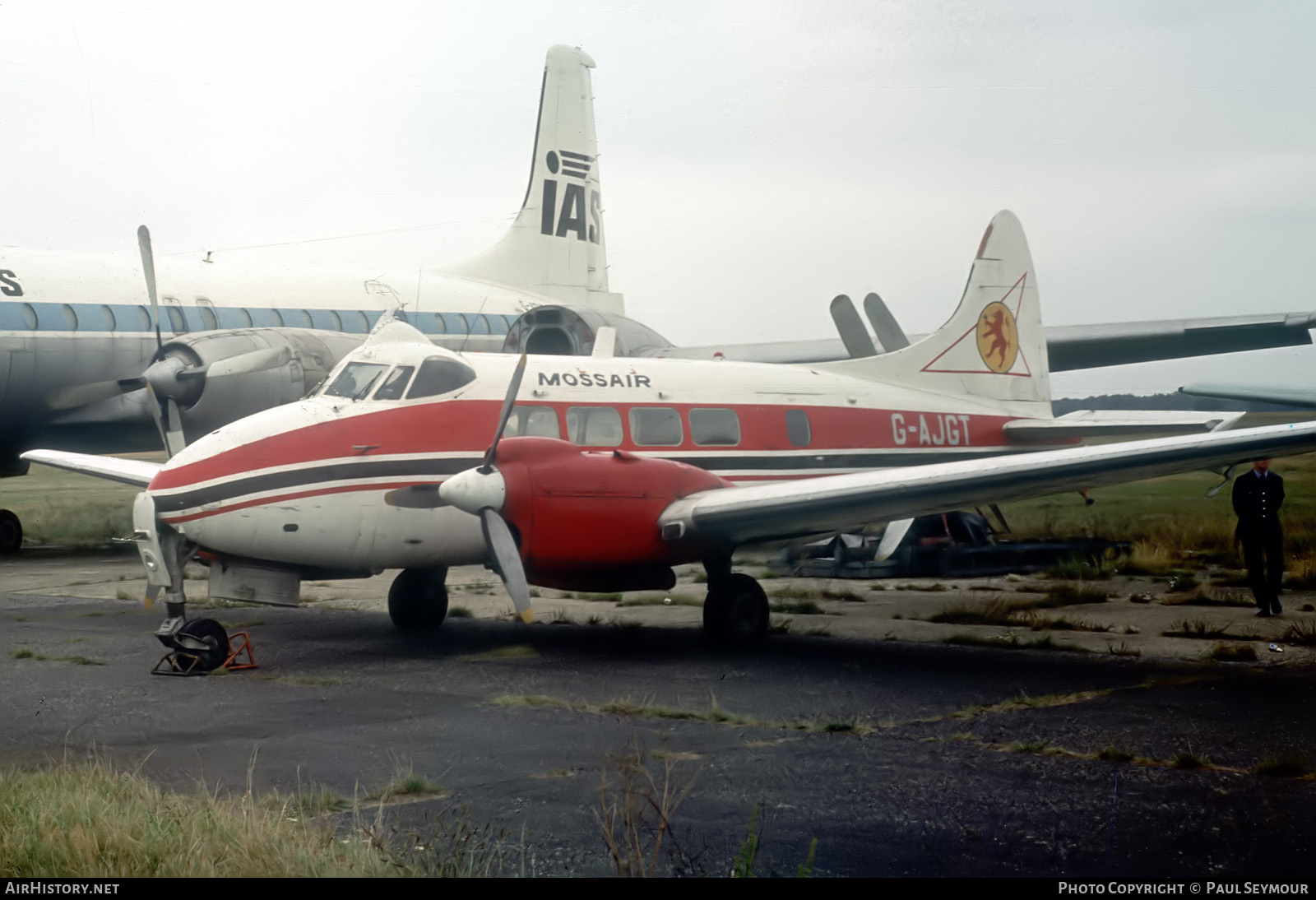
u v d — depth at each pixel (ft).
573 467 32.27
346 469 33.76
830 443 45.11
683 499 33.76
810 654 33.12
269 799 17.72
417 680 29.01
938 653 32.94
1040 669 30.04
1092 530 67.46
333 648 34.78
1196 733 22.48
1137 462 29.63
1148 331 71.36
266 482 32.40
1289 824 16.75
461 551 35.94
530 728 23.22
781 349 82.84
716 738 22.31
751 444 42.91
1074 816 17.17
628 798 16.98
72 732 22.88
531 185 101.40
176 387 58.49
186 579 57.47
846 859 15.31
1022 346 53.36
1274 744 21.57
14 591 50.39
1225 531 66.28
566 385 39.14
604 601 46.91
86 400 64.80
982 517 55.16
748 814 17.31
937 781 19.13
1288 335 70.90
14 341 61.72
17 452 67.31
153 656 32.89
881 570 51.39
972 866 15.03
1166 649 32.99
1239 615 38.91
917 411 48.42
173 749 21.47
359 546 34.14
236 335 62.08
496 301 90.79
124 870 14.20
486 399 36.99
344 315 78.89
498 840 15.98
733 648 34.32
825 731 22.94
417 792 18.45
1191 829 16.53
